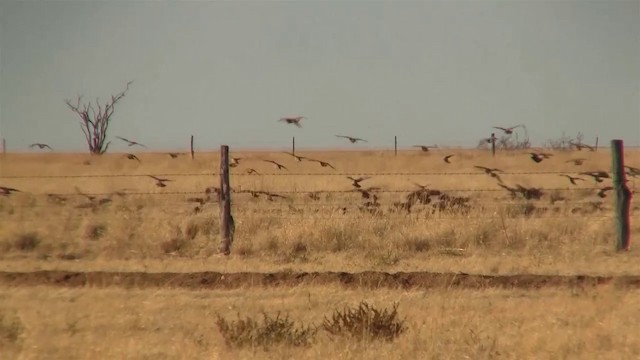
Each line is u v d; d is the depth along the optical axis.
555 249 67.00
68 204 101.25
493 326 42.66
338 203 96.12
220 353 39.03
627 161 175.12
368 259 63.94
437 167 174.62
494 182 134.50
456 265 61.41
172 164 175.12
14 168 171.00
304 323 44.66
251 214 78.88
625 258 63.28
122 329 44.22
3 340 41.78
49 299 52.50
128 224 77.88
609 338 40.09
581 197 107.50
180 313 47.94
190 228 77.19
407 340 39.88
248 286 55.41
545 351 38.19
